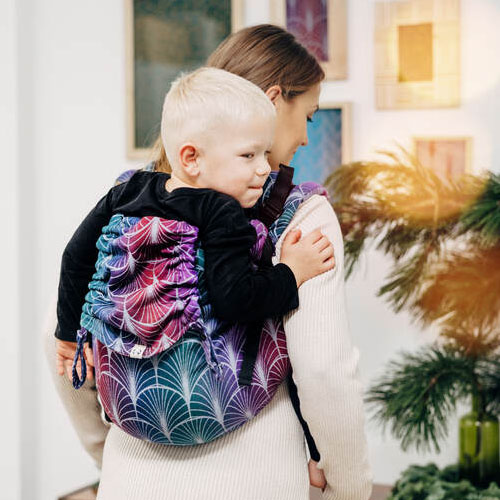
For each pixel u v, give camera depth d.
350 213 2.30
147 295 1.07
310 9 2.72
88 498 2.58
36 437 3.15
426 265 2.23
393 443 2.68
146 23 2.93
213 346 1.09
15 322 3.04
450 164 2.62
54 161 3.09
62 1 3.05
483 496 2.16
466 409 2.59
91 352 1.31
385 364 2.69
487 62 2.57
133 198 1.17
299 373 1.14
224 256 1.07
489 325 2.19
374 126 2.69
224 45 1.35
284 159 1.33
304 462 1.22
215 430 1.11
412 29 2.64
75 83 3.05
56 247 3.10
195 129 1.12
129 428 1.14
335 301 1.16
